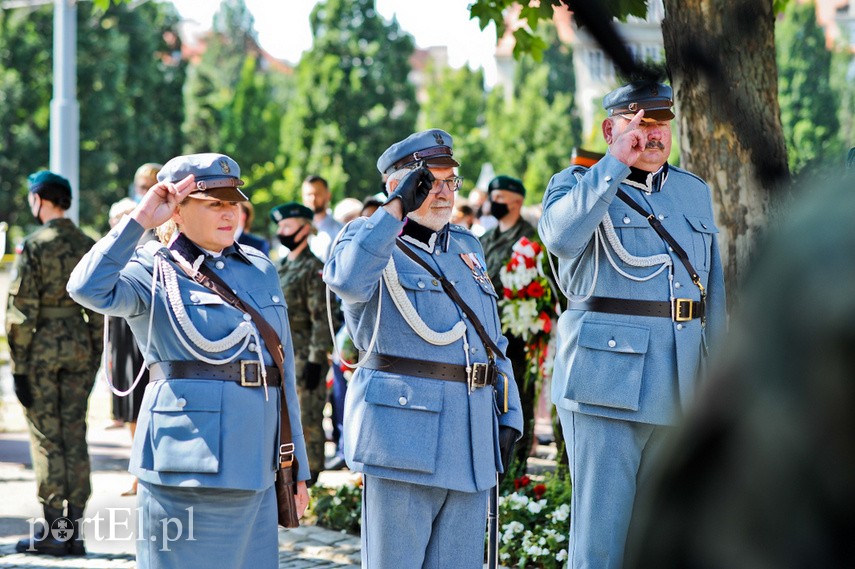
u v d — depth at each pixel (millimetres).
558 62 52031
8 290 7051
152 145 43844
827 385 706
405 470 4348
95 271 4043
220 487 4113
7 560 6781
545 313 7629
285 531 7578
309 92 55406
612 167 4652
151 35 45188
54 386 7020
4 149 38188
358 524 7594
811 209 735
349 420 4516
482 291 4715
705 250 5055
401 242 4590
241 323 4316
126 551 7047
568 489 7129
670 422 4777
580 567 4953
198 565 4176
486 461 4508
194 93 58812
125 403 9516
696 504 748
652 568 760
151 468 4203
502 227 9039
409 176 4277
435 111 61875
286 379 4523
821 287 710
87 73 41250
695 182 5145
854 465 706
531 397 7879
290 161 55500
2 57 38562
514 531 6793
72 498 6988
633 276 4895
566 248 4719
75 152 17734
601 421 4891
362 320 4539
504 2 7699
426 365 4457
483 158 55906
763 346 731
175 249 4395
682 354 4844
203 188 4332
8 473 9578
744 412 735
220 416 4176
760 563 722
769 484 723
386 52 56656
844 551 710
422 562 4477
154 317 4262
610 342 4863
